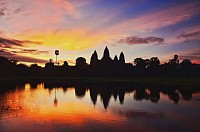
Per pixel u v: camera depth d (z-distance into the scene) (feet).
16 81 425.28
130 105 144.36
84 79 529.04
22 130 78.64
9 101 153.89
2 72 652.07
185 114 113.09
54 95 202.08
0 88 264.52
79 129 81.25
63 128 82.07
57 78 574.56
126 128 83.87
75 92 233.96
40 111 116.98
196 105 145.07
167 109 128.06
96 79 531.91
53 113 111.96
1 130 78.59
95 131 79.30
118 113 114.62
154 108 131.75
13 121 91.40
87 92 235.81
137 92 238.27
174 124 90.74
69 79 525.75
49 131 77.97
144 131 80.33
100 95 207.00
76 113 113.39
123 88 290.56
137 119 99.91
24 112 112.37
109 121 94.94
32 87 288.92
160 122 94.17
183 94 218.18
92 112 117.08
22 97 179.93
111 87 304.91
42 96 191.62
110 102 159.63
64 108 129.70
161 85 347.56
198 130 82.02
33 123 88.63
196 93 228.63
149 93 227.61
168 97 192.24
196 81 450.30
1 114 105.81
